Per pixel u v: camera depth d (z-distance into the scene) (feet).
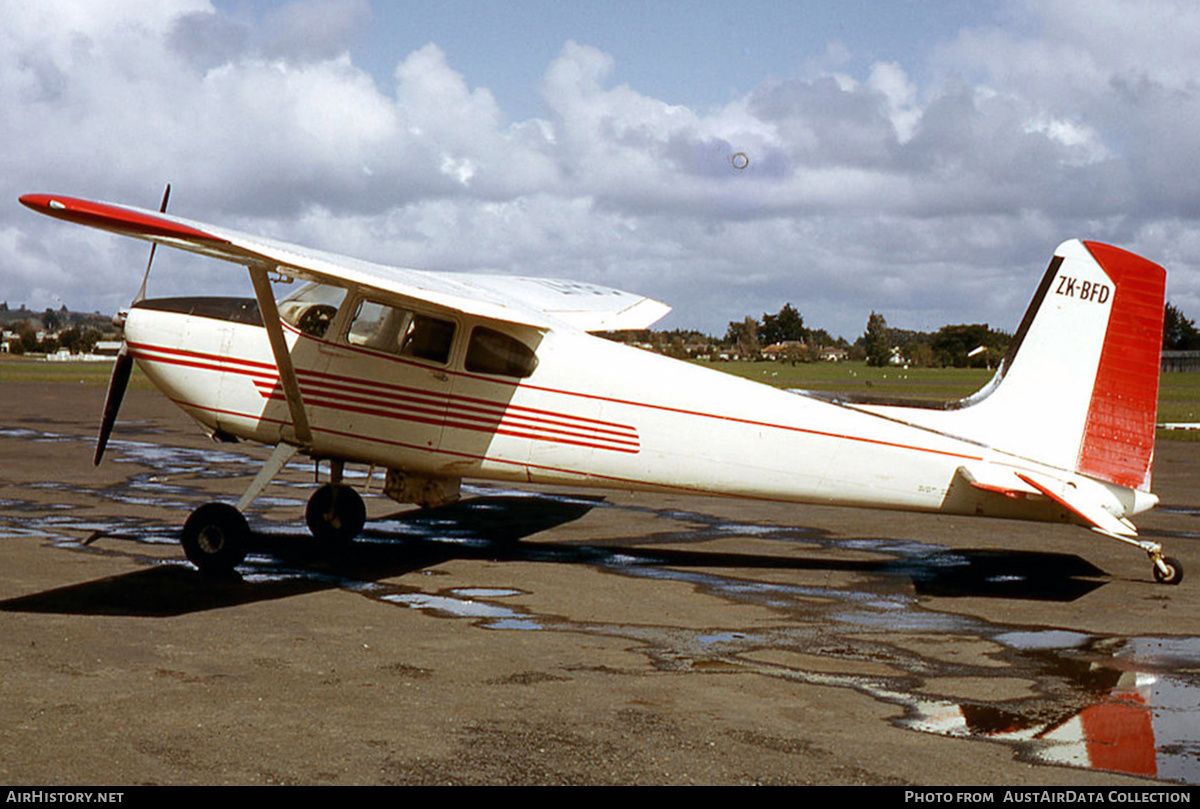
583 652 20.12
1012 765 14.46
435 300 25.58
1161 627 23.03
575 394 29.22
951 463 28.50
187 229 22.53
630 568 29.14
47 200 21.11
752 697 17.42
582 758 14.44
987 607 24.97
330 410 29.53
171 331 30.12
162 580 25.81
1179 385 250.16
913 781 13.79
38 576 25.70
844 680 18.54
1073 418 28.27
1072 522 28.45
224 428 30.19
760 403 28.99
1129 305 27.89
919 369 438.40
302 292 30.14
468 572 27.96
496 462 29.53
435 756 14.39
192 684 17.40
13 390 123.54
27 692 16.69
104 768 13.62
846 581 27.99
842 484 28.91
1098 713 16.80
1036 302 28.50
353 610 23.27
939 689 18.08
